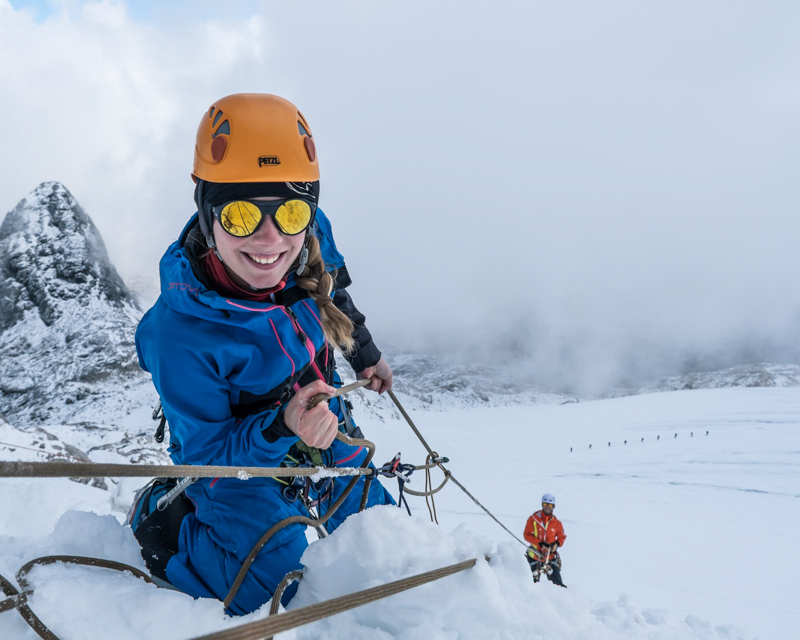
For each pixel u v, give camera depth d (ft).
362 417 228.84
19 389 204.64
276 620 3.40
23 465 2.74
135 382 209.36
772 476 107.76
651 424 177.78
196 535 6.66
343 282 9.09
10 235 263.29
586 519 81.66
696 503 91.40
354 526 6.50
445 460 10.34
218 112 6.03
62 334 230.48
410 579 5.16
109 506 18.54
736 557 58.23
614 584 46.37
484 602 5.96
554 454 153.99
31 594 5.06
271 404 6.79
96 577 5.65
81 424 62.13
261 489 6.77
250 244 6.07
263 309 6.50
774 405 181.16
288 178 5.93
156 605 5.24
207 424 6.32
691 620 19.10
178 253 6.64
